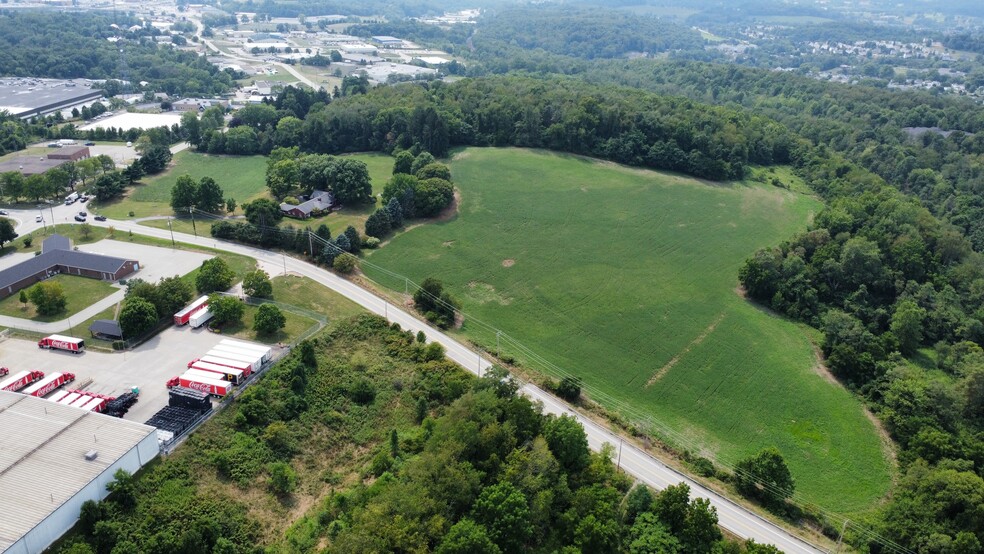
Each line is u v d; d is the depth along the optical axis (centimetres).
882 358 13075
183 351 10844
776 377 12562
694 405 11588
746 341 13588
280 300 12712
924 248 15900
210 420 9100
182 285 12119
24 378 9669
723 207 19900
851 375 12756
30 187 17138
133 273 13575
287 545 7762
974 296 14800
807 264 15950
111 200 17912
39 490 7194
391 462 8912
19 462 7581
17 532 6619
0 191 17512
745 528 8562
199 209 17100
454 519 7631
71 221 16238
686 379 12256
